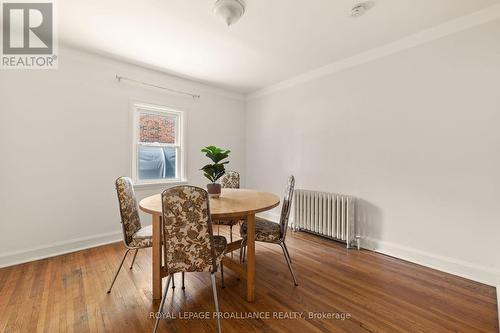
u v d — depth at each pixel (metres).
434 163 2.25
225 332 1.43
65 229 2.62
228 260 2.00
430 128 2.27
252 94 4.32
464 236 2.09
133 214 1.96
